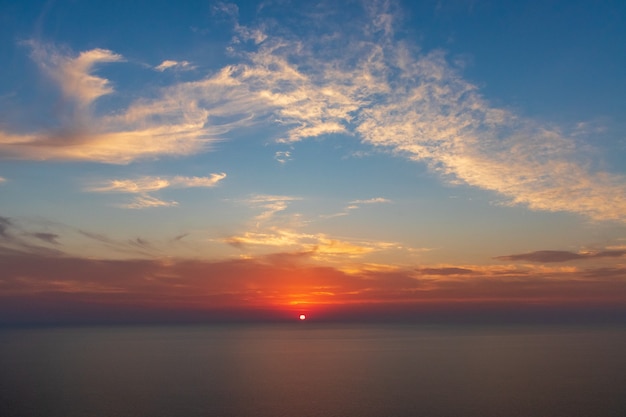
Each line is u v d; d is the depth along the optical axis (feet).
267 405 204.54
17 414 188.55
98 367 341.21
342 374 303.89
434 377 287.69
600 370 312.71
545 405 201.87
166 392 234.17
